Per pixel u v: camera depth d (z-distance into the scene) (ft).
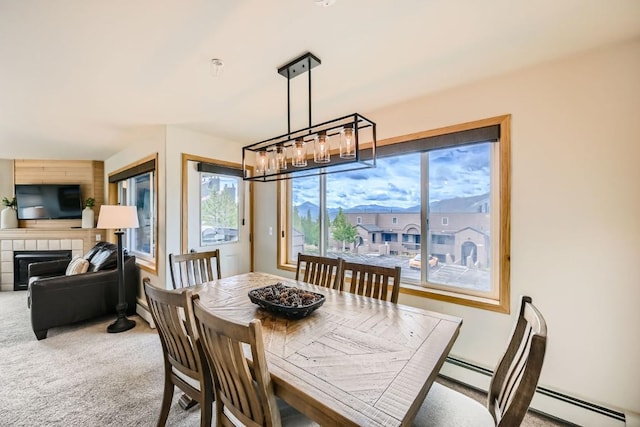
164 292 4.33
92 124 9.68
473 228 7.30
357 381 3.21
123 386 6.75
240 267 12.38
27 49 5.25
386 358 3.71
